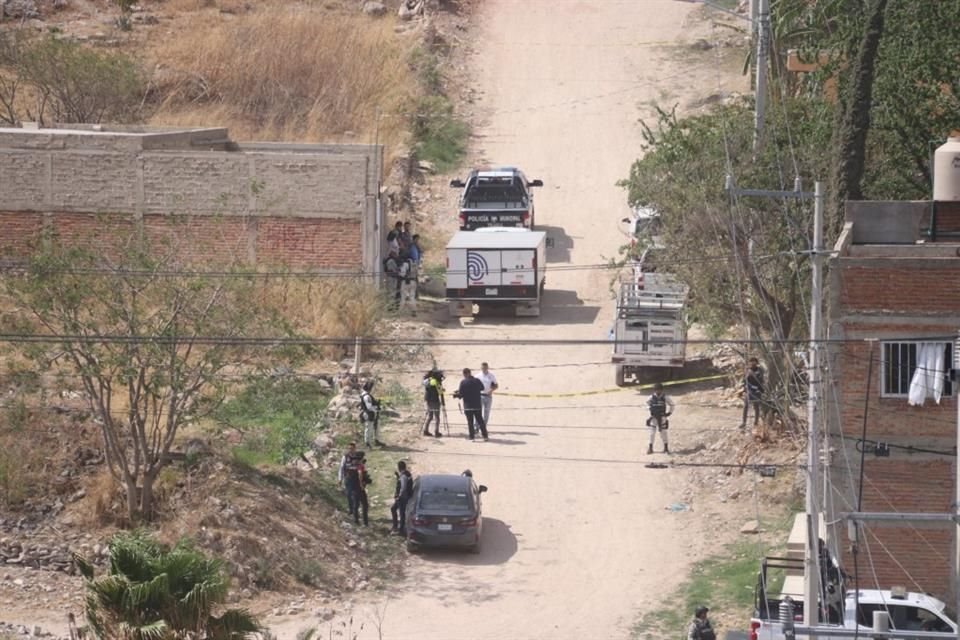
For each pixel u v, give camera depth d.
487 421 159.50
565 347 183.50
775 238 145.12
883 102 153.50
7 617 114.81
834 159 140.12
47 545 126.50
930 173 151.12
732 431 154.62
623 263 179.25
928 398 116.19
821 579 108.44
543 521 141.88
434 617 123.56
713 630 114.56
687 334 174.50
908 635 84.06
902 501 117.94
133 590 92.88
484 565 134.12
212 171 189.50
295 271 182.38
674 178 152.88
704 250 149.62
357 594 127.44
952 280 115.31
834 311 117.00
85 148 189.50
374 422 152.88
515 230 194.50
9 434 138.00
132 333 129.88
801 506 140.62
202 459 138.88
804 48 177.38
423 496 135.38
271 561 127.31
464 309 191.38
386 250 196.38
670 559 134.38
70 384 141.25
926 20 153.12
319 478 146.00
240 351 137.50
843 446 117.94
